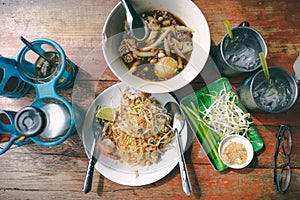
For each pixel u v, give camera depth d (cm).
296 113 50
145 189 49
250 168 50
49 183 49
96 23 50
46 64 45
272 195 49
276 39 51
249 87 45
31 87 49
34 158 49
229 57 47
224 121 49
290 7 51
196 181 49
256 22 51
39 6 50
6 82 43
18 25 50
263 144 49
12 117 42
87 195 49
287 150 50
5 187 49
